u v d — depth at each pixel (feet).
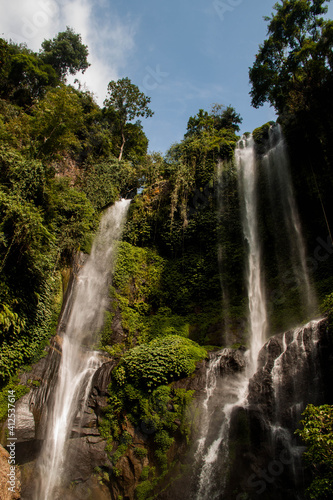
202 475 26.02
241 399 29.48
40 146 47.26
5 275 30.94
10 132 46.42
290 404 25.79
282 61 63.82
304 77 53.93
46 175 43.80
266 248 50.93
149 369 33.06
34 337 33.65
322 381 25.16
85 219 51.34
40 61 95.61
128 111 96.99
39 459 29.35
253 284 49.29
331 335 25.64
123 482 27.86
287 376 27.35
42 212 40.16
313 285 42.11
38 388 31.76
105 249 52.75
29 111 77.56
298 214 49.19
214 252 53.16
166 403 30.17
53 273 39.78
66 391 35.32
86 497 27.84
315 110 50.34
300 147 51.98
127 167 75.72
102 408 32.32
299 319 40.11
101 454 29.73
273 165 56.13
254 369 34.14
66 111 50.62
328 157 46.93
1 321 28.81
